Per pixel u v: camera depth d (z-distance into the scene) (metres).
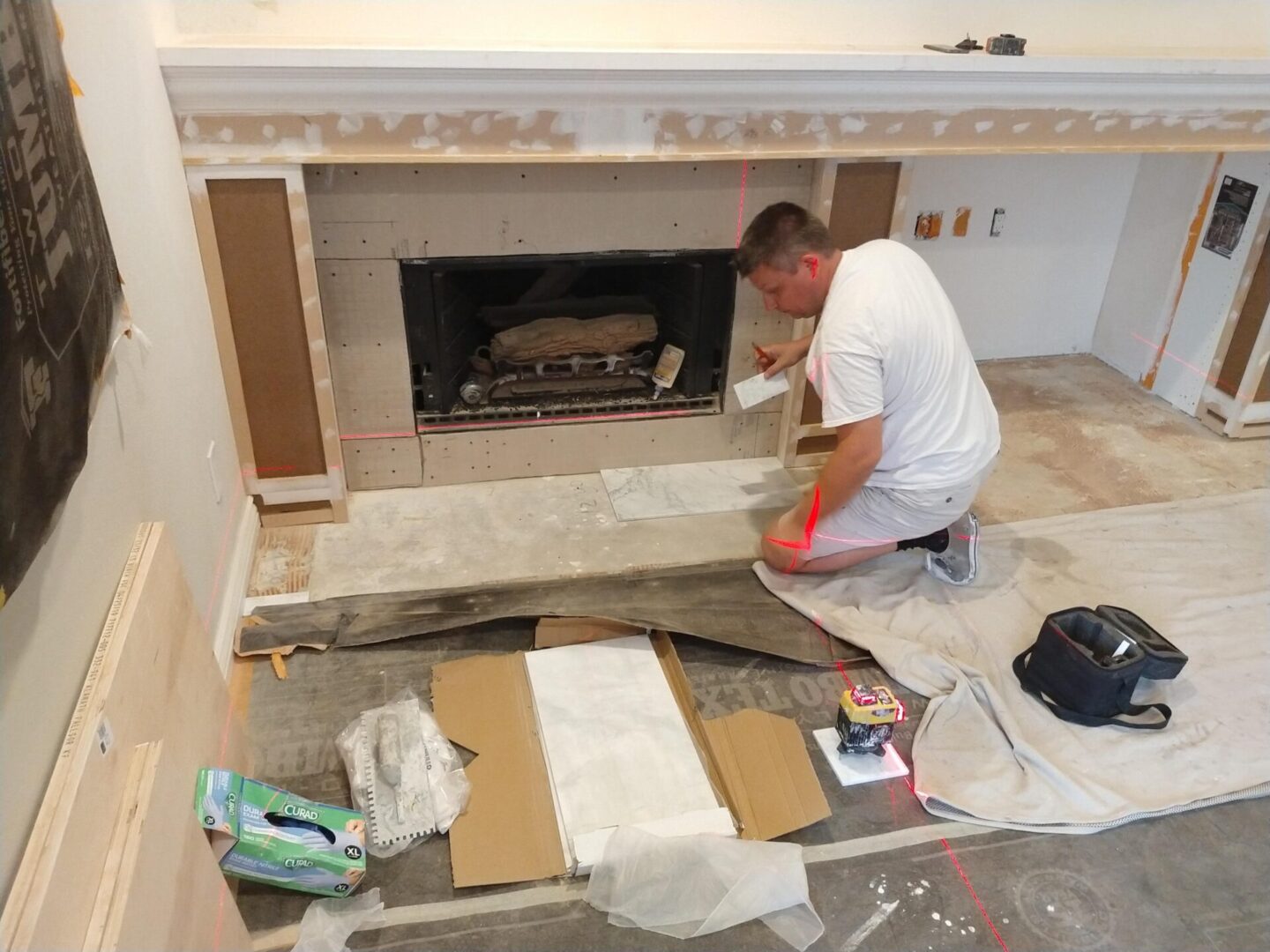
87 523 1.19
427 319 2.33
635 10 2.19
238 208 1.96
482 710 1.80
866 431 1.83
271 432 2.23
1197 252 2.93
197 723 1.41
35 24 1.08
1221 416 2.93
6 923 0.85
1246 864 1.58
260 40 1.97
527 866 1.52
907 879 1.53
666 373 2.61
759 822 1.60
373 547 2.29
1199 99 2.29
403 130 1.93
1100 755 1.75
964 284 3.22
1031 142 2.28
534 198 2.18
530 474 2.60
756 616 2.07
